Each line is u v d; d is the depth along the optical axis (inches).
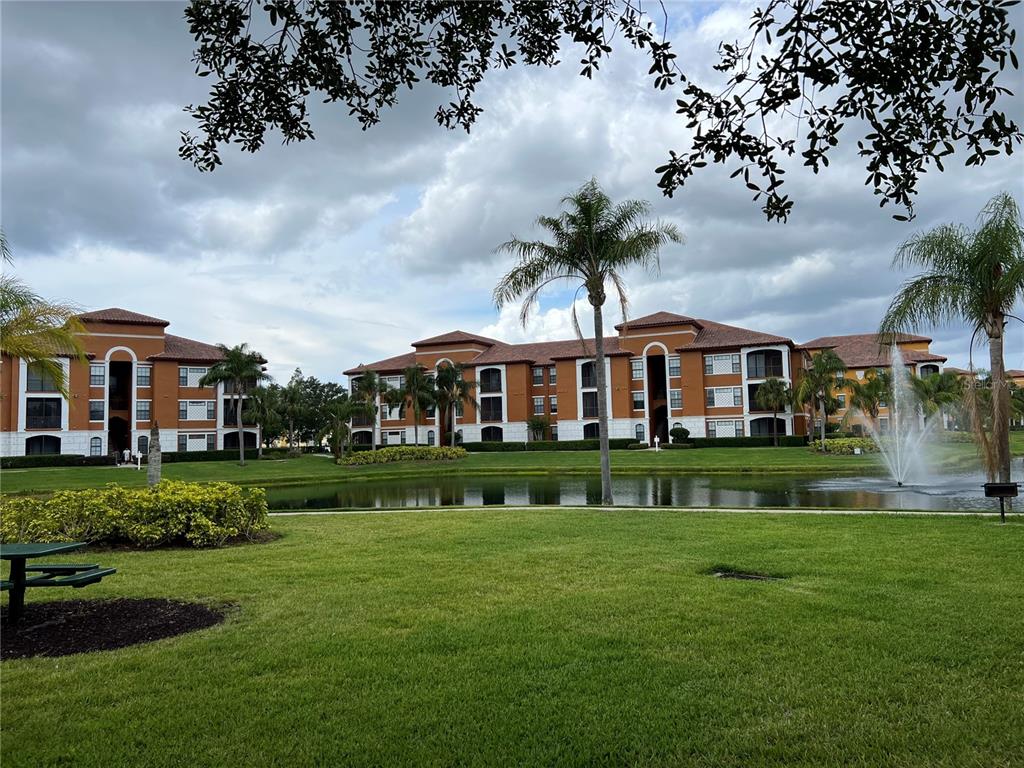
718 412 2235.5
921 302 652.1
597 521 532.4
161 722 163.6
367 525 539.2
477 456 2068.2
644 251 754.8
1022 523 478.9
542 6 194.7
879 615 238.7
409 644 216.7
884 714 162.6
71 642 227.3
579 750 148.7
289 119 203.9
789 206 166.6
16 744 153.5
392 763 144.9
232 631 234.8
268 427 2425.0
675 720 161.8
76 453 2123.5
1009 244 620.1
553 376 2603.3
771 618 238.1
